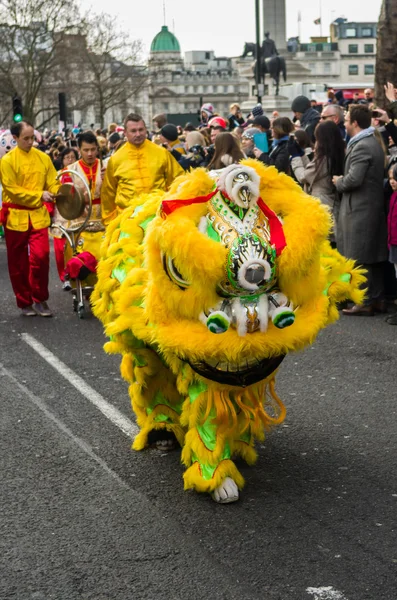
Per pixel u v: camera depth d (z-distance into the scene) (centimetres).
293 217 475
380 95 1576
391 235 951
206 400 503
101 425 656
